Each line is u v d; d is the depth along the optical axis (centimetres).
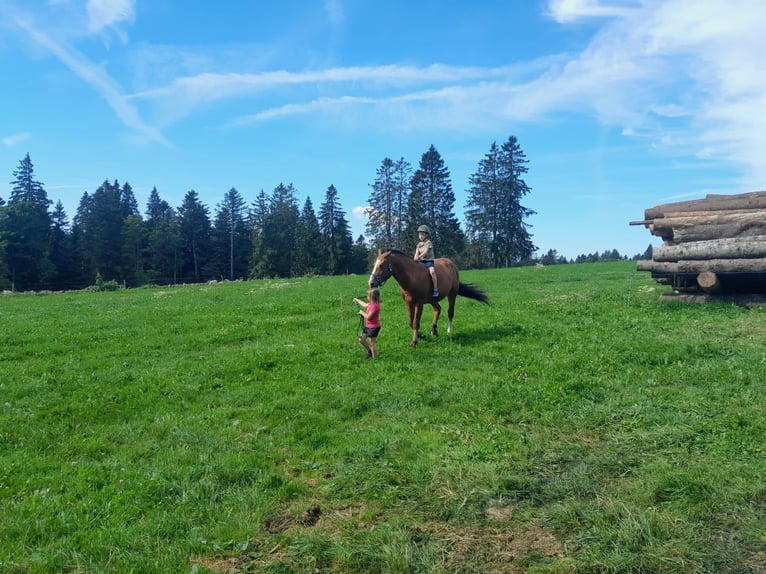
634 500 522
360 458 659
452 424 768
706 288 1513
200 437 762
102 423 846
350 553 457
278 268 9231
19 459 693
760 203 1603
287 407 884
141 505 558
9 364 1238
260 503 556
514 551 461
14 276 7156
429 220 7319
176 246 8900
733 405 754
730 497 508
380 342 1327
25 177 7788
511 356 1113
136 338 1512
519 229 7175
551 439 696
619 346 1116
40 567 453
